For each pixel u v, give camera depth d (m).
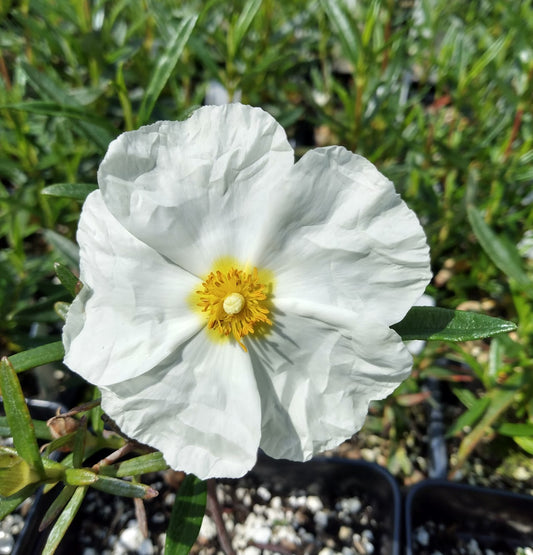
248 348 0.10
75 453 0.10
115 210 0.09
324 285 0.10
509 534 0.17
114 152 0.09
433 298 0.20
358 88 0.20
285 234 0.09
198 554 0.16
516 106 0.19
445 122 0.27
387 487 0.16
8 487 0.09
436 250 0.21
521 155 0.19
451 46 0.23
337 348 0.10
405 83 0.29
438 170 0.22
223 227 0.10
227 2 0.26
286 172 0.09
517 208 0.23
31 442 0.09
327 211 0.09
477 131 0.24
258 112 0.09
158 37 0.26
